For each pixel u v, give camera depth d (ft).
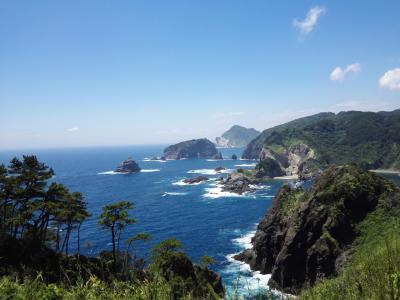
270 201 594.65
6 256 163.12
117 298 37.19
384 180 323.78
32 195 212.02
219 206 557.33
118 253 191.93
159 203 589.73
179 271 171.53
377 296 26.35
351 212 289.53
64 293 39.32
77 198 225.15
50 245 249.14
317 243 271.49
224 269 289.12
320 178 329.93
